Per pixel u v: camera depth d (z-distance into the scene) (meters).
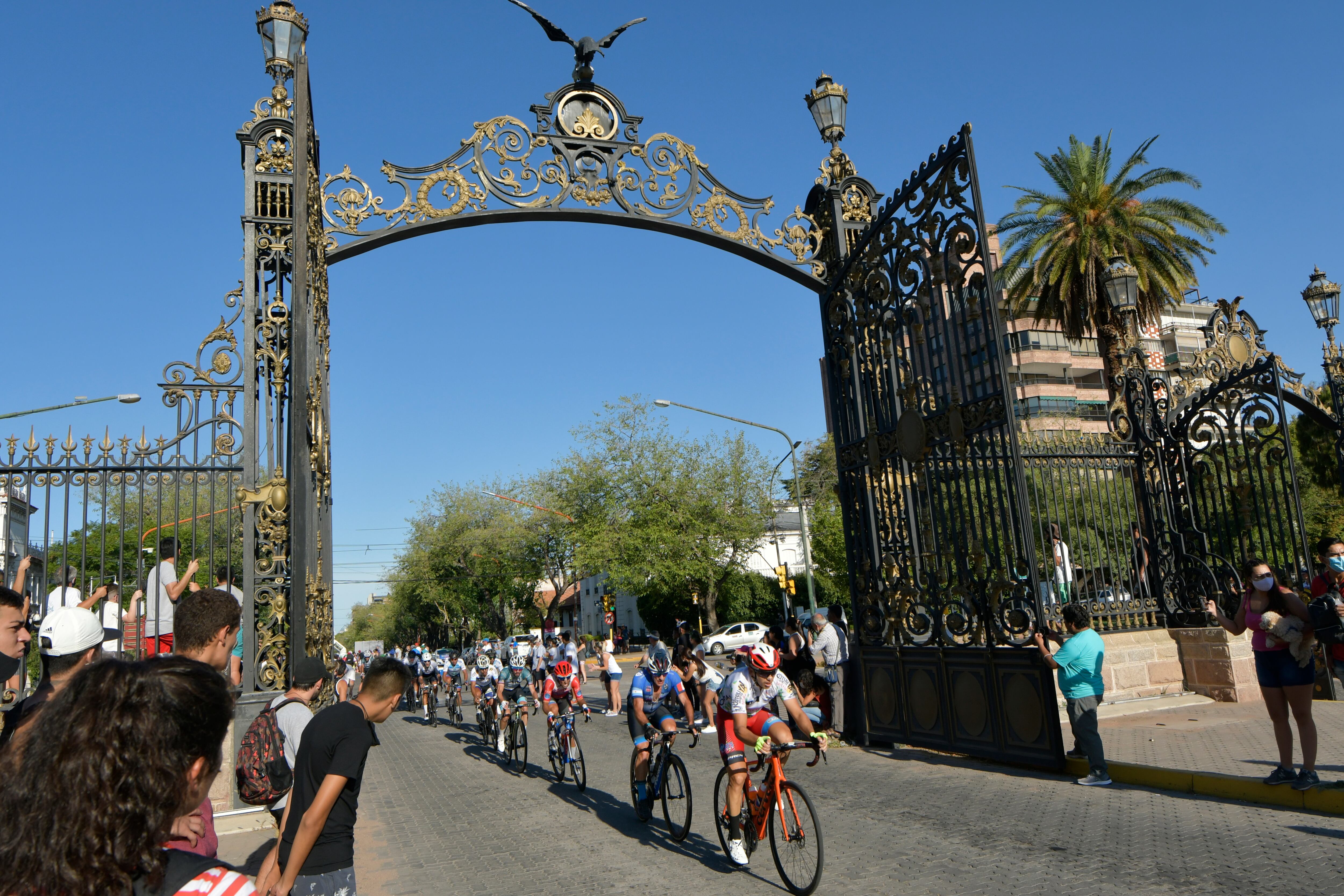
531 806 9.05
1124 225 21.12
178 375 7.74
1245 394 11.95
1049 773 8.35
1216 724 10.16
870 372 10.61
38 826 1.31
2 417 14.63
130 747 1.37
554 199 9.53
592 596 76.31
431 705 22.06
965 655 9.26
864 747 10.79
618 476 41.91
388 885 6.18
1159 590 12.96
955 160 9.05
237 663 6.62
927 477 9.76
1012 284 23.98
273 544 7.68
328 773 3.39
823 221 11.46
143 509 7.39
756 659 5.76
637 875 6.07
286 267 8.18
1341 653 6.21
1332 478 26.34
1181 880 5.00
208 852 2.45
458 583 55.16
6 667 3.86
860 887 5.33
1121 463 13.20
